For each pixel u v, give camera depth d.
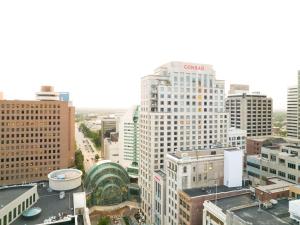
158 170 128.00
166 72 156.00
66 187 97.94
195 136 152.25
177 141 146.88
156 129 141.00
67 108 178.62
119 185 150.62
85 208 77.44
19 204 75.94
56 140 173.25
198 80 156.25
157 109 147.62
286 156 112.19
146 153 147.50
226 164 96.12
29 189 84.44
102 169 148.00
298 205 57.69
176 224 96.75
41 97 180.12
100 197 145.88
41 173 170.62
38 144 169.00
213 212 72.12
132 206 148.62
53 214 77.12
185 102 152.50
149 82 148.38
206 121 155.50
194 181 95.44
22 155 165.25
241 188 92.94
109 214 142.50
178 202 93.62
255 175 132.25
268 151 123.81
